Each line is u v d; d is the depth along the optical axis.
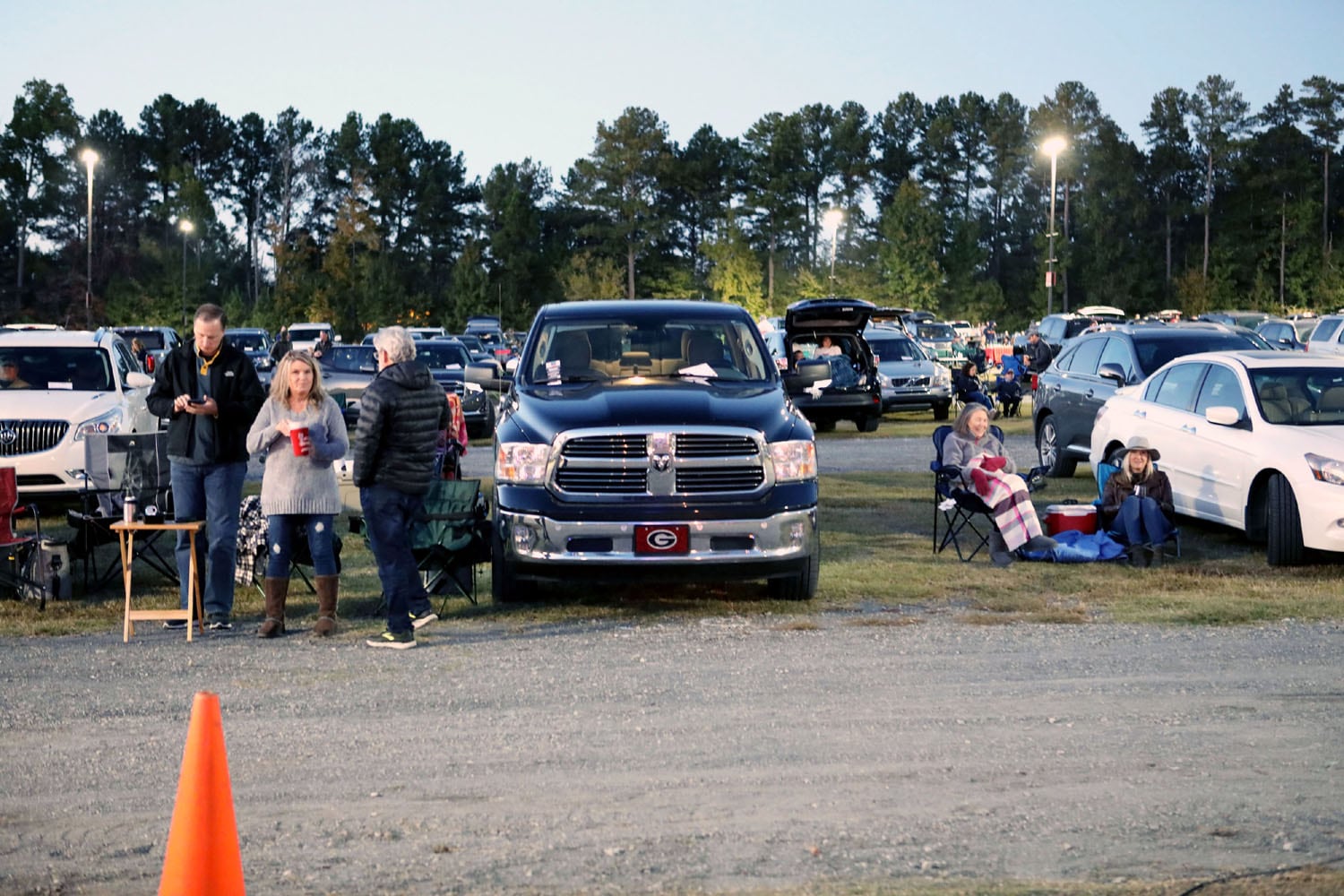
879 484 16.31
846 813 5.10
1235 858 4.60
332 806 5.24
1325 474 10.44
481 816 5.10
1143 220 111.88
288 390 8.34
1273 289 98.81
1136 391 13.26
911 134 120.56
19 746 6.06
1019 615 8.89
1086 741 6.00
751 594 9.78
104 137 107.56
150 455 9.88
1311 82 115.56
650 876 4.48
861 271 75.56
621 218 109.88
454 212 114.56
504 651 7.94
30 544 9.47
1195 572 10.56
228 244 108.62
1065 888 4.32
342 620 8.92
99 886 4.50
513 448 8.97
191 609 8.36
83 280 96.69
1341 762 5.67
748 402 9.23
